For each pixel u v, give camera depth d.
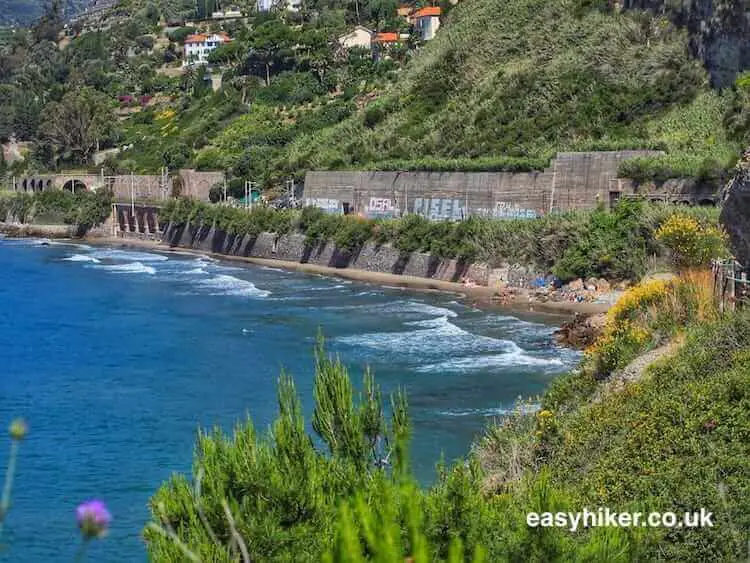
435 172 87.25
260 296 74.75
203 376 46.41
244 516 13.40
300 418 15.59
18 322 64.88
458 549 10.80
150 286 83.50
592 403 25.31
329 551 10.27
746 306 25.11
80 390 44.34
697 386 20.92
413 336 54.31
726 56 77.94
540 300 64.38
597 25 96.81
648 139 75.88
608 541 13.08
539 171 77.00
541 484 14.48
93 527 6.00
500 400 38.38
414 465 29.80
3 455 34.22
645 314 30.11
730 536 14.22
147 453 34.22
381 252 84.44
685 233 36.75
